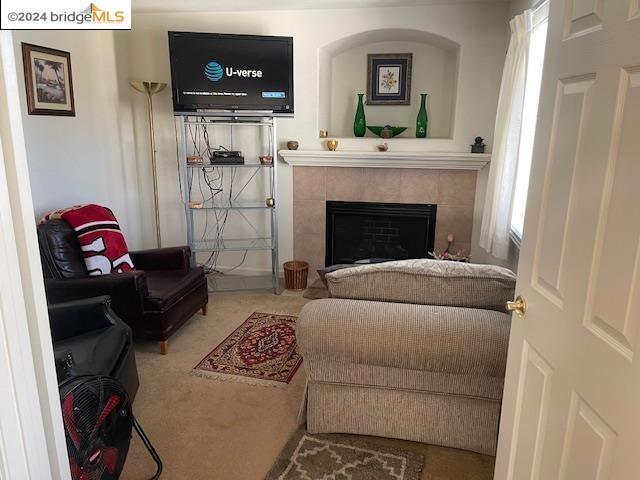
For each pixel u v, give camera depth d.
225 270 4.61
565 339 1.12
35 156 3.22
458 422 2.00
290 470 1.94
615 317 0.93
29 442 0.93
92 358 2.02
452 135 3.96
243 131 4.21
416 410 2.02
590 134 1.03
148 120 4.22
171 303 2.99
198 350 3.03
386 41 4.25
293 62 3.84
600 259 0.99
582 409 1.05
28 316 0.94
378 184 4.12
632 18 0.89
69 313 2.22
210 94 3.65
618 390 0.92
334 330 1.87
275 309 3.72
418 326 1.82
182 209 4.45
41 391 0.98
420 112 4.14
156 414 2.35
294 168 4.22
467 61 3.77
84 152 3.71
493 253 3.10
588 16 1.06
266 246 4.29
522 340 1.37
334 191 4.21
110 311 2.33
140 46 4.11
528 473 1.32
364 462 1.98
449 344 1.79
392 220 4.22
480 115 3.85
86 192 3.75
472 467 1.96
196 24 4.02
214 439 2.16
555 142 1.20
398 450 2.05
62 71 3.44
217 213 4.45
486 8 3.67
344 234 4.35
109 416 1.53
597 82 1.01
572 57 1.13
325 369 2.04
